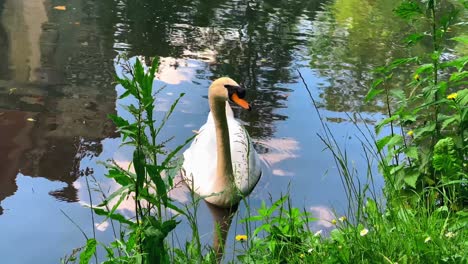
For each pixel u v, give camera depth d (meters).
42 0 9.85
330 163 4.77
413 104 6.04
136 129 2.11
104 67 6.77
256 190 4.48
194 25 9.03
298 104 5.98
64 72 6.53
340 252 2.57
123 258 2.34
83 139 4.95
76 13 9.22
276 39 8.55
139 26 8.68
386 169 3.37
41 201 4.02
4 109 5.42
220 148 4.43
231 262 2.95
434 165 3.17
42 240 3.59
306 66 7.30
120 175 2.19
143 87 2.12
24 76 6.31
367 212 3.06
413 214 2.96
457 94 3.24
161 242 2.29
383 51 8.27
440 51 3.27
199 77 6.57
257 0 11.44
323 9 11.12
